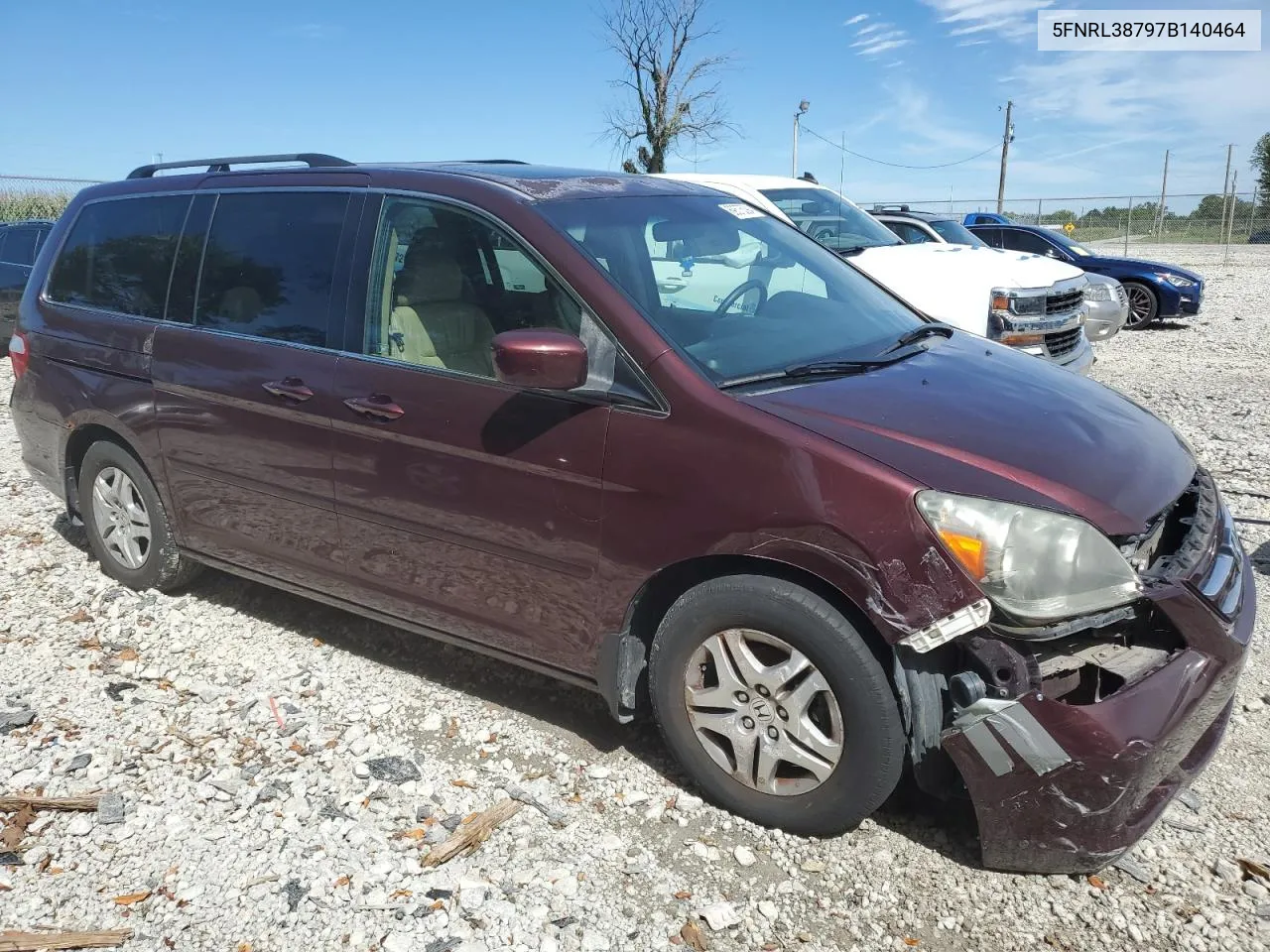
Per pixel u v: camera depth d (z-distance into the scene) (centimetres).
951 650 274
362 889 284
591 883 286
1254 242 3653
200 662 416
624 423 304
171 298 433
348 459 368
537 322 330
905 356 358
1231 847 295
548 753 348
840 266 439
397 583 372
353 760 345
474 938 265
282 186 408
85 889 285
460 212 354
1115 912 271
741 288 369
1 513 612
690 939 264
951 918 271
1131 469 291
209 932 269
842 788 285
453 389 339
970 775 267
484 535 338
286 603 474
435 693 389
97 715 375
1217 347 1283
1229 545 300
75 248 485
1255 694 377
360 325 369
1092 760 255
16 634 443
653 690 318
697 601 300
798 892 281
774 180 964
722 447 289
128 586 484
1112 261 1505
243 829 309
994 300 761
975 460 275
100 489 482
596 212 360
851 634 276
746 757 302
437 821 312
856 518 269
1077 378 379
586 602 322
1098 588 260
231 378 400
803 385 312
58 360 475
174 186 450
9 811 318
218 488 420
